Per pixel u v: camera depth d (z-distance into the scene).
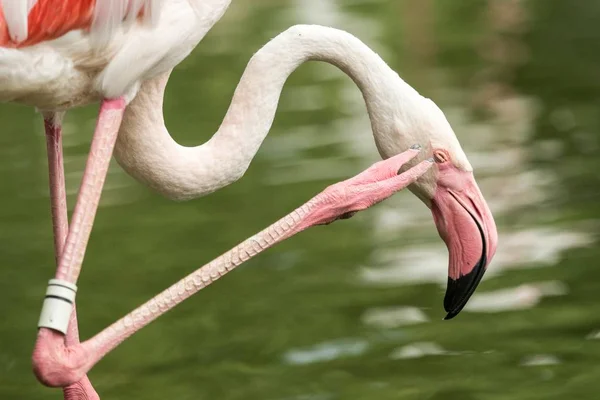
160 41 6.39
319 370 9.51
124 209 13.76
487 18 23.23
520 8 23.84
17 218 13.45
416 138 7.38
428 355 9.67
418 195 7.55
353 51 7.38
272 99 7.36
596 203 12.56
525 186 13.15
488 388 9.02
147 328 10.80
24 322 10.83
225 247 12.08
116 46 6.30
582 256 11.34
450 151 7.39
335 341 10.02
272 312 10.75
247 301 11.08
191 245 12.25
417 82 18.31
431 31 22.22
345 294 10.98
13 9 5.89
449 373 9.30
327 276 11.47
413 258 11.71
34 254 12.45
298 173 14.03
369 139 15.30
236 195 13.81
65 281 6.14
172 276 11.43
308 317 10.57
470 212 7.43
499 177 13.48
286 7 24.83
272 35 21.98
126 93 6.51
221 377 9.51
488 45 20.73
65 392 7.03
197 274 6.46
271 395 9.07
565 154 14.24
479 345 9.79
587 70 18.50
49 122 7.10
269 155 14.92
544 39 20.92
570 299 10.52
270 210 12.97
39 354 6.07
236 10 24.72
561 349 9.62
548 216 12.30
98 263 12.00
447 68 19.17
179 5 6.45
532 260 11.34
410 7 24.45
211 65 20.28
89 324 10.40
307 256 12.12
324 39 7.36
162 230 12.88
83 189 6.32
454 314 7.54
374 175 6.94
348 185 6.86
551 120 15.77
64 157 15.09
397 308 10.62
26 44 6.09
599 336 9.82
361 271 11.51
